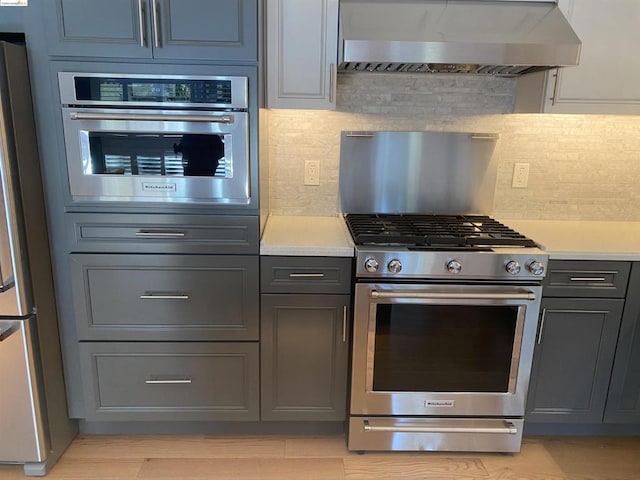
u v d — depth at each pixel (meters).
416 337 1.87
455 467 1.97
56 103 1.70
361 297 1.83
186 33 1.67
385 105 2.27
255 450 2.05
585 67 1.97
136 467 1.93
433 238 1.85
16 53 1.62
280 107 1.97
